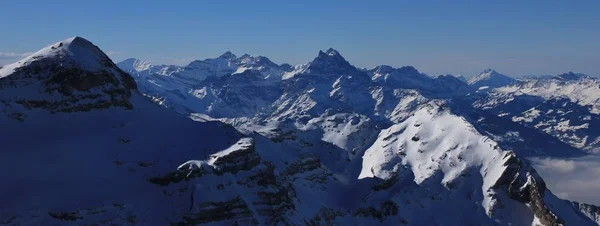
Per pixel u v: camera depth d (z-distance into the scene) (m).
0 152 149.00
